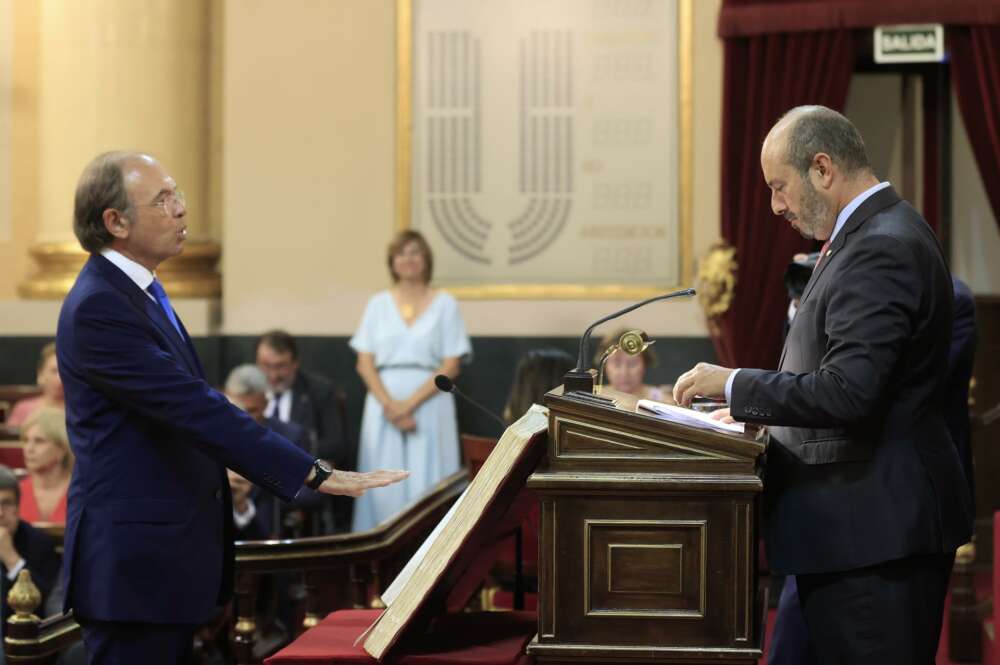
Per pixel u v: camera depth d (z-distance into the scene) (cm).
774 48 704
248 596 379
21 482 471
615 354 562
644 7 738
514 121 745
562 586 243
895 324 254
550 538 243
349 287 753
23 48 788
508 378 742
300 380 675
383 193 752
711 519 240
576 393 254
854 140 274
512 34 744
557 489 242
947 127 729
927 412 271
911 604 264
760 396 255
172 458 287
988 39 684
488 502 248
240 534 489
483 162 748
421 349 680
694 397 288
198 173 763
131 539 281
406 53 746
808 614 273
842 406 249
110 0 736
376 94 750
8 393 706
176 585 284
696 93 736
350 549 379
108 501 283
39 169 785
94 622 285
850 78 700
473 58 745
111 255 293
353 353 750
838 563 263
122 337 281
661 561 242
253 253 756
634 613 242
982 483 716
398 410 670
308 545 374
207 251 763
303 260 754
